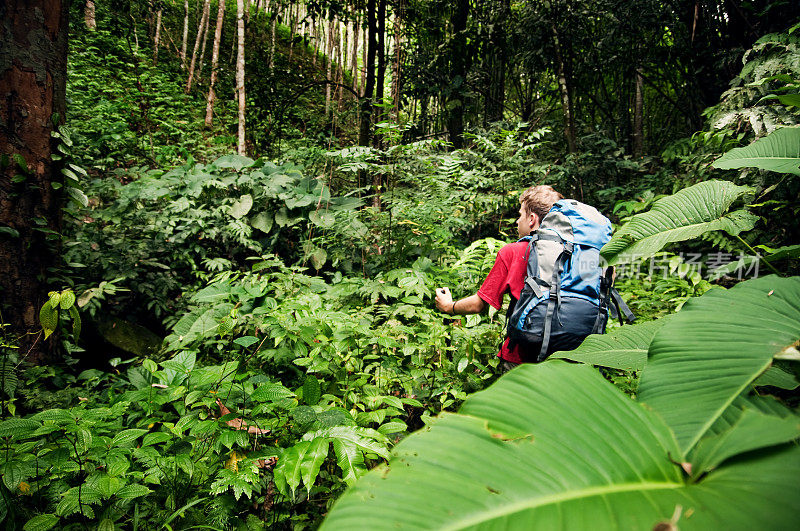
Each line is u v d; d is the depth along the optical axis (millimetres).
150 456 1621
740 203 3115
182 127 8328
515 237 5125
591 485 635
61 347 2893
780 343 951
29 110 2615
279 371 2473
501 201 4512
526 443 696
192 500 1552
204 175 4590
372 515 585
